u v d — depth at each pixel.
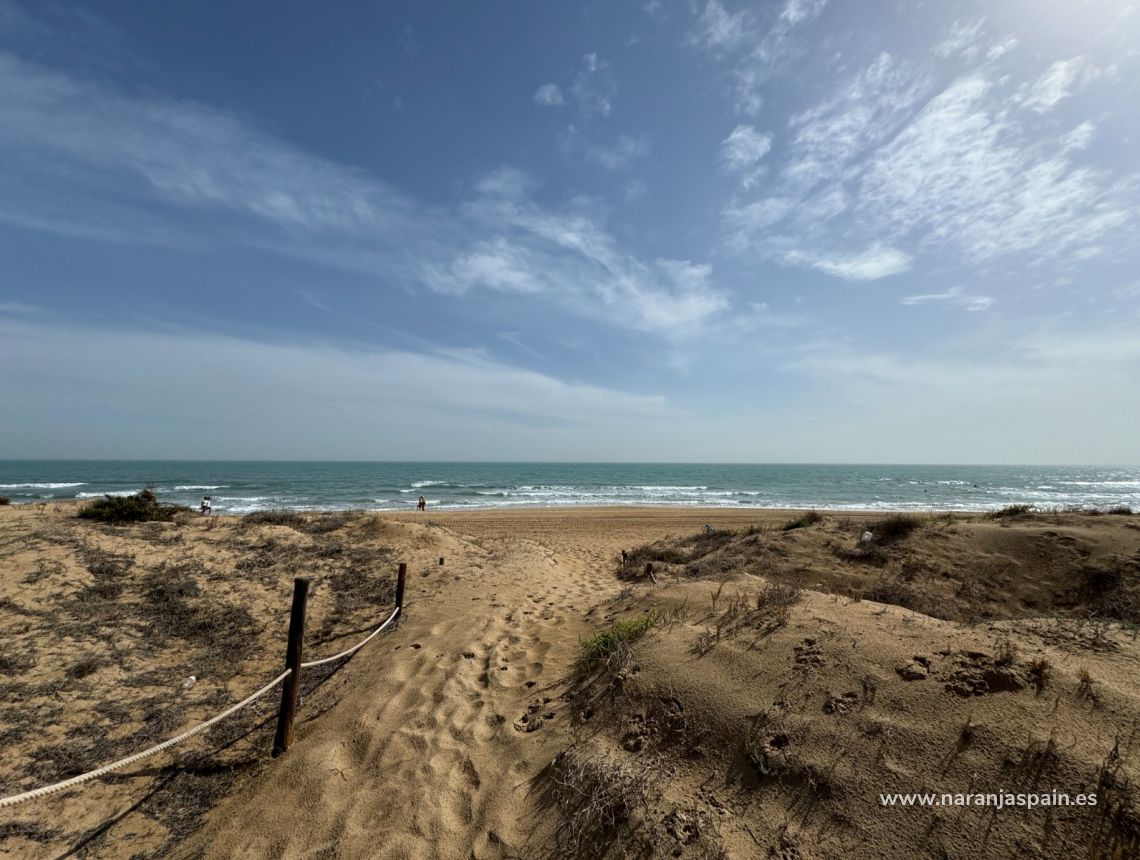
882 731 3.12
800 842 2.72
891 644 3.88
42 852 3.61
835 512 30.14
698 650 4.50
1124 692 2.99
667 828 2.96
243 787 4.32
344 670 6.18
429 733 4.58
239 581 8.60
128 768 4.51
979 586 7.51
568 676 5.14
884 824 2.66
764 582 6.41
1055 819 2.40
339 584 9.06
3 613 6.55
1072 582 7.07
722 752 3.42
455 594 8.55
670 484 65.62
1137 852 2.17
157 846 3.72
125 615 7.12
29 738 4.68
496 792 3.72
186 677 6.03
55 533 9.23
